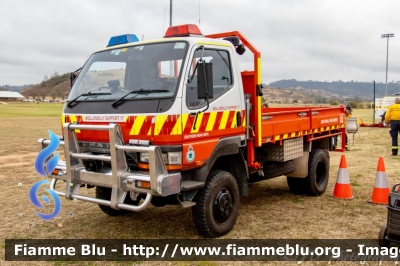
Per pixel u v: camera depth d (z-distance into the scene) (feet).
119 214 21.97
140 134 15.84
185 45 16.81
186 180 16.94
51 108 228.43
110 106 16.90
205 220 17.40
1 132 75.15
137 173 15.49
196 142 16.49
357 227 19.67
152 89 16.58
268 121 20.93
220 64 18.51
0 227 20.22
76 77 20.12
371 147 50.39
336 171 34.88
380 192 23.81
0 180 31.71
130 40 19.24
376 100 94.27
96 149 17.11
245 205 23.98
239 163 19.89
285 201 24.77
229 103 18.60
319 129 26.32
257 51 19.83
